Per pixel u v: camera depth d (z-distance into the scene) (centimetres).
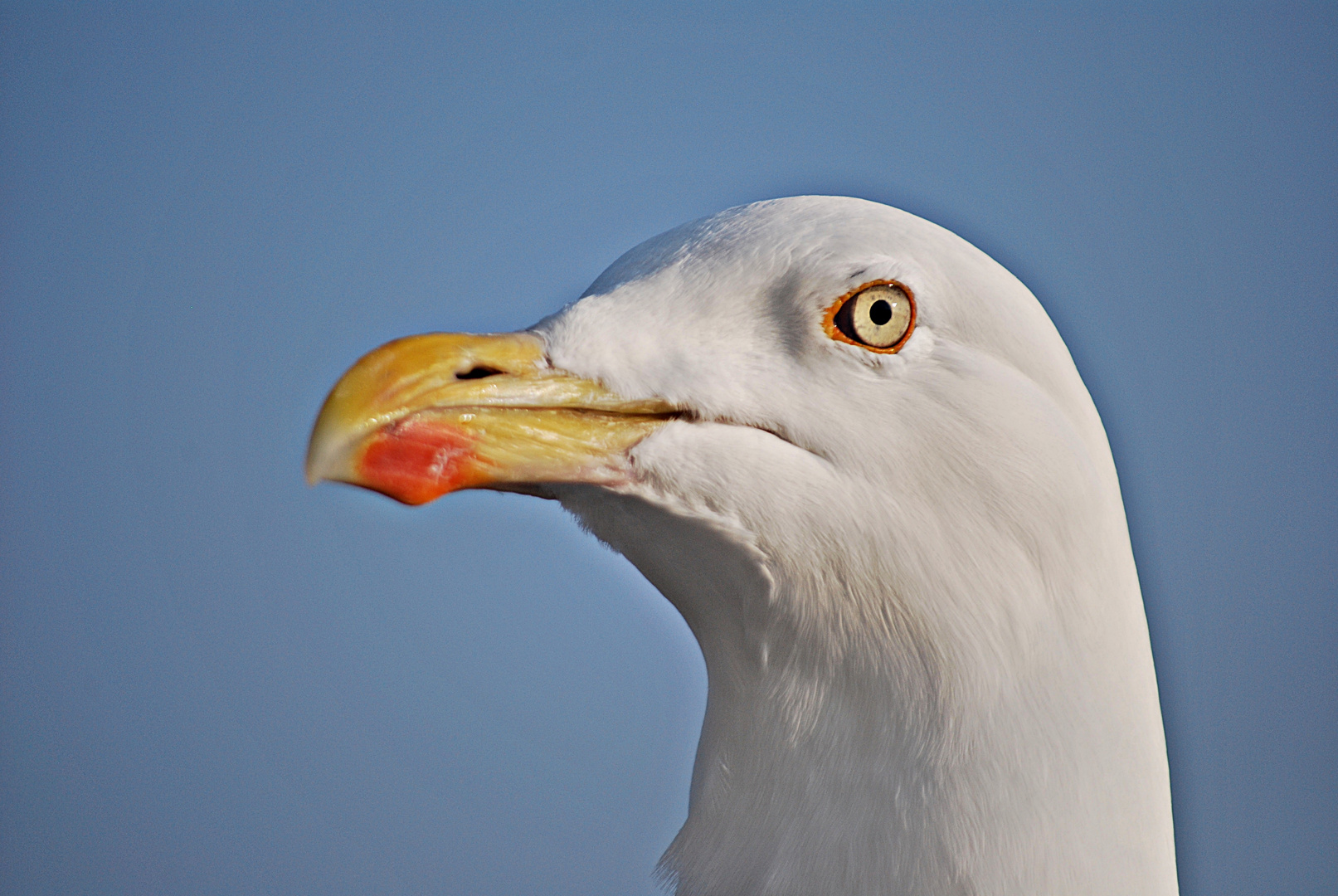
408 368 209
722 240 210
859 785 209
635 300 210
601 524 210
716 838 210
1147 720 210
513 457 209
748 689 210
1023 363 210
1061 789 209
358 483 208
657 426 209
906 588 209
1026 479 209
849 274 209
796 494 209
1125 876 209
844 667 209
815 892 209
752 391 209
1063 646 209
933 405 209
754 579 209
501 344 209
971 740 209
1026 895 209
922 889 209
